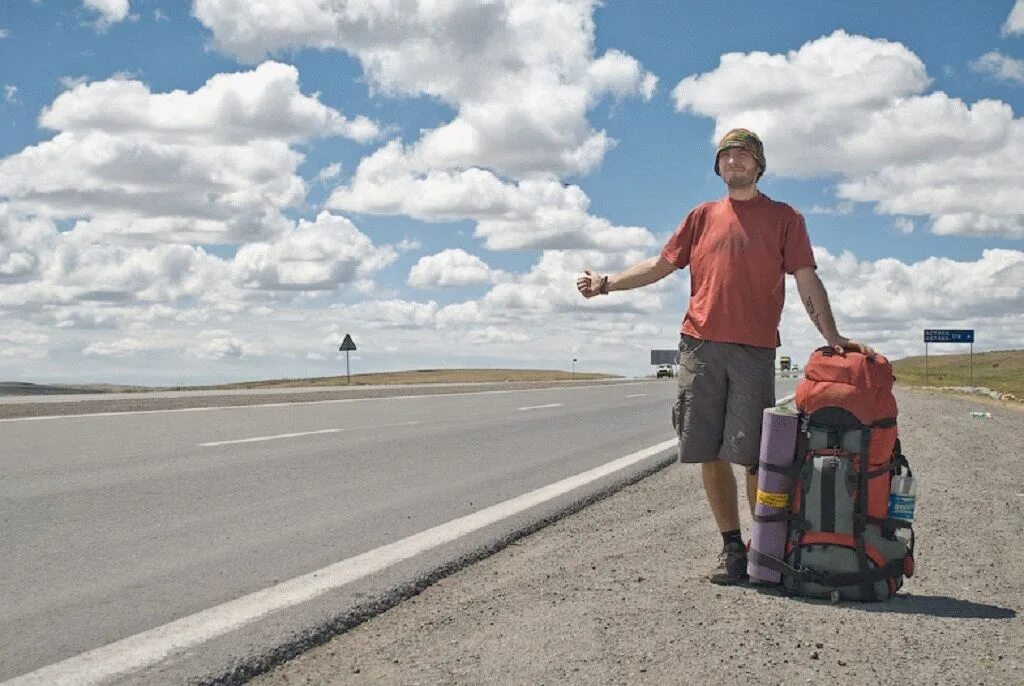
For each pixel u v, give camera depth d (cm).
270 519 675
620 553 587
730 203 530
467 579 527
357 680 360
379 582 502
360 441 1208
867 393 476
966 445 1242
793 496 482
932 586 507
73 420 1457
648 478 966
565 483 885
